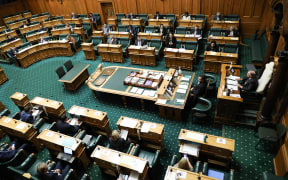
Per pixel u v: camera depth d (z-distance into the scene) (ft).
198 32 40.75
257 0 40.81
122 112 29.07
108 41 43.57
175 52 33.99
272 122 21.07
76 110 25.04
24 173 18.74
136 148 19.80
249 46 40.93
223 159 19.30
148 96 26.78
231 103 22.65
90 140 23.02
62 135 21.39
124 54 42.06
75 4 62.28
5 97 35.37
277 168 18.98
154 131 20.71
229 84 24.94
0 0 65.21
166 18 50.26
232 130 24.00
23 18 66.85
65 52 46.37
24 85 38.19
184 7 49.19
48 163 20.24
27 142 24.57
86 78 36.96
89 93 33.81
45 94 34.91
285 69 18.08
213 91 29.04
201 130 24.75
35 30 57.41
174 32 46.93
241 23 44.32
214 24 42.50
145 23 51.83
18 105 30.30
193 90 26.32
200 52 40.24
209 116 25.82
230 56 31.17
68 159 20.34
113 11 59.36
